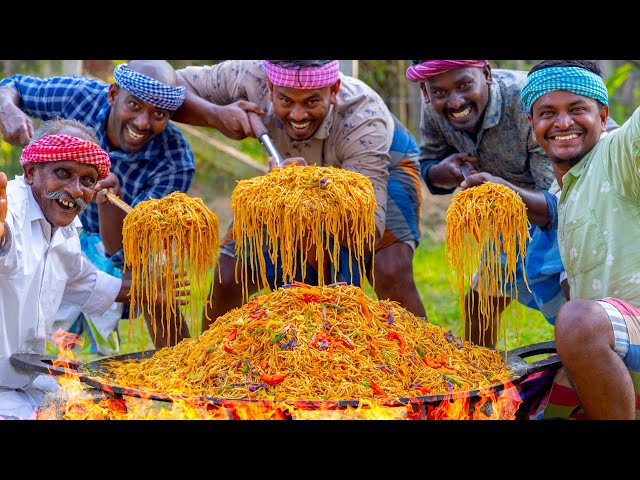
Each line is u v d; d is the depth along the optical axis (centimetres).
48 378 397
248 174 899
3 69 887
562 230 388
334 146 458
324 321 348
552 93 373
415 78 445
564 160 379
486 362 370
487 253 379
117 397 336
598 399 340
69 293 419
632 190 361
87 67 955
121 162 479
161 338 454
